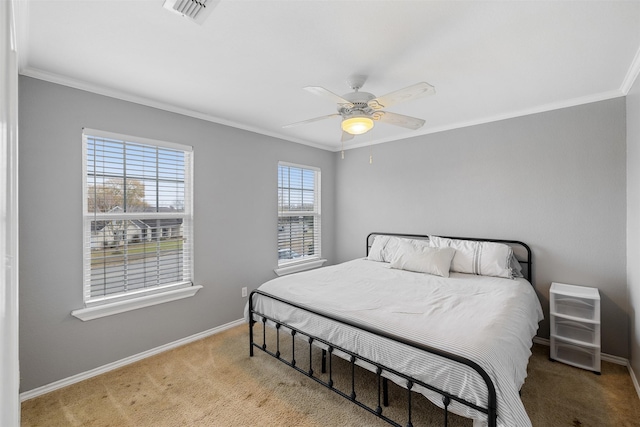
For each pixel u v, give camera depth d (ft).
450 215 10.99
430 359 4.51
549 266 8.93
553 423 5.61
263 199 11.44
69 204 6.95
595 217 8.19
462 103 8.64
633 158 7.08
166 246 8.79
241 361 7.91
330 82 7.12
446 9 4.56
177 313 8.91
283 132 11.66
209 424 5.62
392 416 5.73
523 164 9.36
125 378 7.15
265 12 4.62
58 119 6.77
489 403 3.82
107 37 5.26
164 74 6.72
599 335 7.36
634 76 6.66
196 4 4.21
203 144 9.53
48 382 6.66
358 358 5.36
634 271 7.04
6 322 2.90
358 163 13.88
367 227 13.58
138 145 8.18
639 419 5.69
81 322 7.14
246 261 10.83
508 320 5.44
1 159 2.60
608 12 4.61
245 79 6.98
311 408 6.01
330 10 4.58
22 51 5.63
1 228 2.57
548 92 7.84
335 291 7.36
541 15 4.69
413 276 8.96
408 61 6.14
